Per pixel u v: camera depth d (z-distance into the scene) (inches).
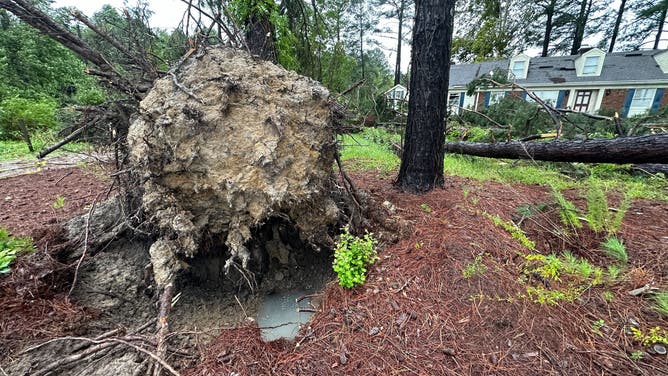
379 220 118.0
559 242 107.8
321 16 227.0
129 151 102.8
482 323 71.7
